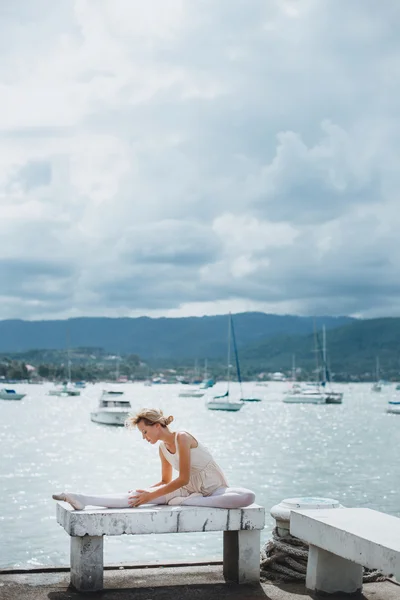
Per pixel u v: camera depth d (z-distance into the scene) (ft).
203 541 66.33
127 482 126.52
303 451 194.70
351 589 22.03
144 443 208.03
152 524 21.26
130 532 21.08
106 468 147.13
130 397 645.10
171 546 64.54
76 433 250.16
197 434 253.85
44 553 66.08
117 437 232.32
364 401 576.61
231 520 22.04
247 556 22.77
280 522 24.17
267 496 114.21
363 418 359.46
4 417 347.77
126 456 171.32
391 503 106.42
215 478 22.67
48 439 224.53
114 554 62.13
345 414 394.32
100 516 20.93
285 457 178.60
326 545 20.07
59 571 23.67
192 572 23.98
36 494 107.96
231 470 150.51
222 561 25.20
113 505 21.77
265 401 558.56
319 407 476.13
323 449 200.95
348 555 19.06
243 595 21.52
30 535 73.56
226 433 259.60
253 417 362.33
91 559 21.50
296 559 23.44
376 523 20.12
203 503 22.16
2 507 92.89
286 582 23.04
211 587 22.26
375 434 259.39
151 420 22.66
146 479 130.72
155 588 22.04
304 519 21.17
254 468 154.40
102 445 202.39
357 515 21.09
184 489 22.81
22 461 160.97
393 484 128.77
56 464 155.02
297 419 349.00
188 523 21.57
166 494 22.21
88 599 20.74
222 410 413.80
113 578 23.09
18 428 273.75
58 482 125.29
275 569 23.45
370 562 18.22
